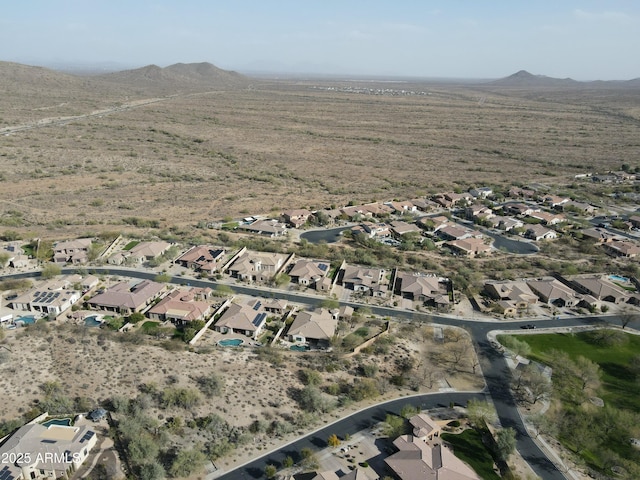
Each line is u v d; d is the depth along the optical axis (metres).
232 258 136.25
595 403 83.94
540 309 116.69
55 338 88.44
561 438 75.31
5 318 97.38
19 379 76.69
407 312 112.69
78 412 71.94
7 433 66.12
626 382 90.25
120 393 76.25
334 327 101.06
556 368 92.75
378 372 88.50
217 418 72.25
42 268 126.00
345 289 123.25
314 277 125.69
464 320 110.00
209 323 100.06
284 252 144.00
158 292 113.00
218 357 87.75
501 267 139.62
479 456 70.56
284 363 88.62
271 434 72.31
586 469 69.50
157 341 91.62
